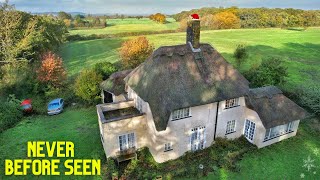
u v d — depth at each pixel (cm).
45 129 2709
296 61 5616
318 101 2880
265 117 2200
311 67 5084
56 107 3155
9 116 2883
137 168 1992
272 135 2317
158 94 1938
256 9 12950
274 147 2303
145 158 2106
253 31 10800
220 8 14262
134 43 4316
